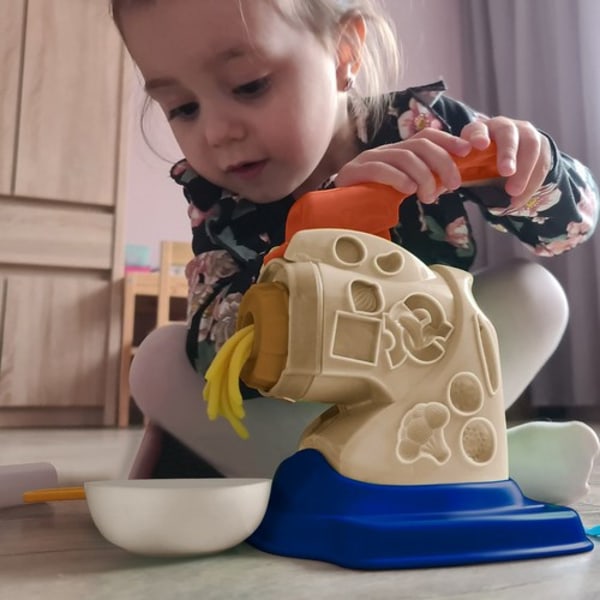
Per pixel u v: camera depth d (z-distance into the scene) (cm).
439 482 48
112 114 234
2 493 68
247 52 72
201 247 95
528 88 266
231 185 80
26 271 226
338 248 50
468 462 49
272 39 73
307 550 45
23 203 225
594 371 240
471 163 58
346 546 43
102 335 231
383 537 43
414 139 58
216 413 50
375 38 95
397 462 47
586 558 45
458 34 307
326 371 47
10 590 40
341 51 86
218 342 83
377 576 41
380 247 51
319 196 54
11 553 49
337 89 86
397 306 49
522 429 66
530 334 79
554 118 260
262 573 42
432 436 49
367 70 93
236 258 90
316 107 77
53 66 229
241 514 45
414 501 46
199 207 97
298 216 55
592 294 240
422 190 56
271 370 48
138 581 41
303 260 49
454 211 89
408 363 49
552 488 65
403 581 40
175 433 84
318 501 47
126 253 269
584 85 244
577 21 252
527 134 61
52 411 227
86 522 61
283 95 74
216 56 72
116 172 234
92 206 232
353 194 55
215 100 74
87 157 231
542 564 44
